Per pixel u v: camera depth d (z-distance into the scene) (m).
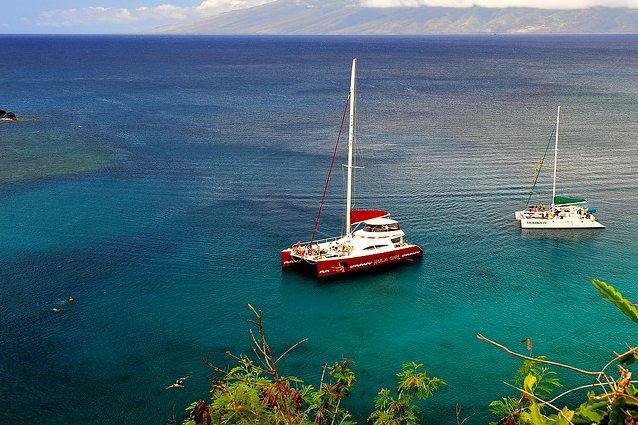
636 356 9.43
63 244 68.56
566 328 51.16
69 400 41.41
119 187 91.06
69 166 103.56
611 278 60.50
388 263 64.94
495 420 39.47
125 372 44.69
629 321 51.94
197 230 73.38
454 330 51.22
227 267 63.38
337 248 64.50
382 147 119.25
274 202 84.62
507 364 45.94
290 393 17.69
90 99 194.88
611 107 168.38
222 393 21.20
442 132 134.38
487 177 95.75
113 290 57.75
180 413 40.16
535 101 184.12
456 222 76.50
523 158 108.31
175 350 47.81
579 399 41.53
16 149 116.75
